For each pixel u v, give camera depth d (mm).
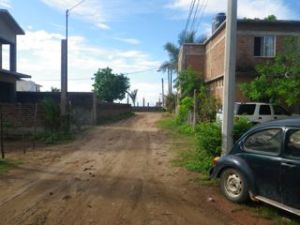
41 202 7695
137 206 7473
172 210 7230
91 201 7789
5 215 6875
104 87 66812
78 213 7012
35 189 8766
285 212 7027
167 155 14172
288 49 21672
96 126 29016
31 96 29125
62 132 20516
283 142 6766
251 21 26828
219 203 7676
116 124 32188
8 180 9711
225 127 10055
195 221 6621
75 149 15906
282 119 7234
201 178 9875
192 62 40844
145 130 25844
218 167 8062
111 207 7395
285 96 20703
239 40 27125
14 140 19062
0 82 26672
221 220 6676
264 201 6957
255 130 7484
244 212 7105
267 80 21766
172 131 24812
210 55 35656
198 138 11352
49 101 20641
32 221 6562
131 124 32438
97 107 33031
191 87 33281
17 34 28172
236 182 7684
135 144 17734
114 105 43469
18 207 7352
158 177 10195
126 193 8461
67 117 21406
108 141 19000
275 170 6777
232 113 10039
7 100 27344
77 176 10289
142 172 10891
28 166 11758
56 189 8773
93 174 10570
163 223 6512
